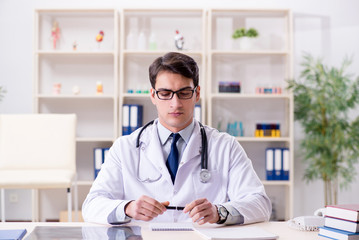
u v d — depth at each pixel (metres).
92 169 4.22
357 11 4.25
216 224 1.27
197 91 1.48
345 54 4.26
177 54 1.41
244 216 1.28
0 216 4.20
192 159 1.51
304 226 1.22
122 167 1.53
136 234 1.13
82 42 4.23
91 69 4.25
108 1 4.26
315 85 4.19
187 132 1.52
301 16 4.26
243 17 4.25
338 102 3.89
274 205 4.14
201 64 4.23
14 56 4.23
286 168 3.96
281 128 4.25
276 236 1.10
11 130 3.13
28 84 4.24
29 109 4.24
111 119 4.26
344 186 4.25
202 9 4.01
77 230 1.17
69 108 4.24
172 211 1.46
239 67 4.25
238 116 4.25
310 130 4.01
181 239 1.08
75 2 4.27
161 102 1.41
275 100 4.25
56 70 4.23
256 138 3.98
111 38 4.24
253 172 1.55
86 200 1.44
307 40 4.26
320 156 4.08
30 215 4.20
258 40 4.25
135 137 1.58
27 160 3.10
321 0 4.27
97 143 4.24
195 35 4.25
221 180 1.53
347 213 1.11
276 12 4.19
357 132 3.92
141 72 4.24
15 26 4.23
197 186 1.49
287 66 4.10
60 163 3.11
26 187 2.82
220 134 1.61
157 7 4.00
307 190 4.27
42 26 4.22
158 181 1.50
